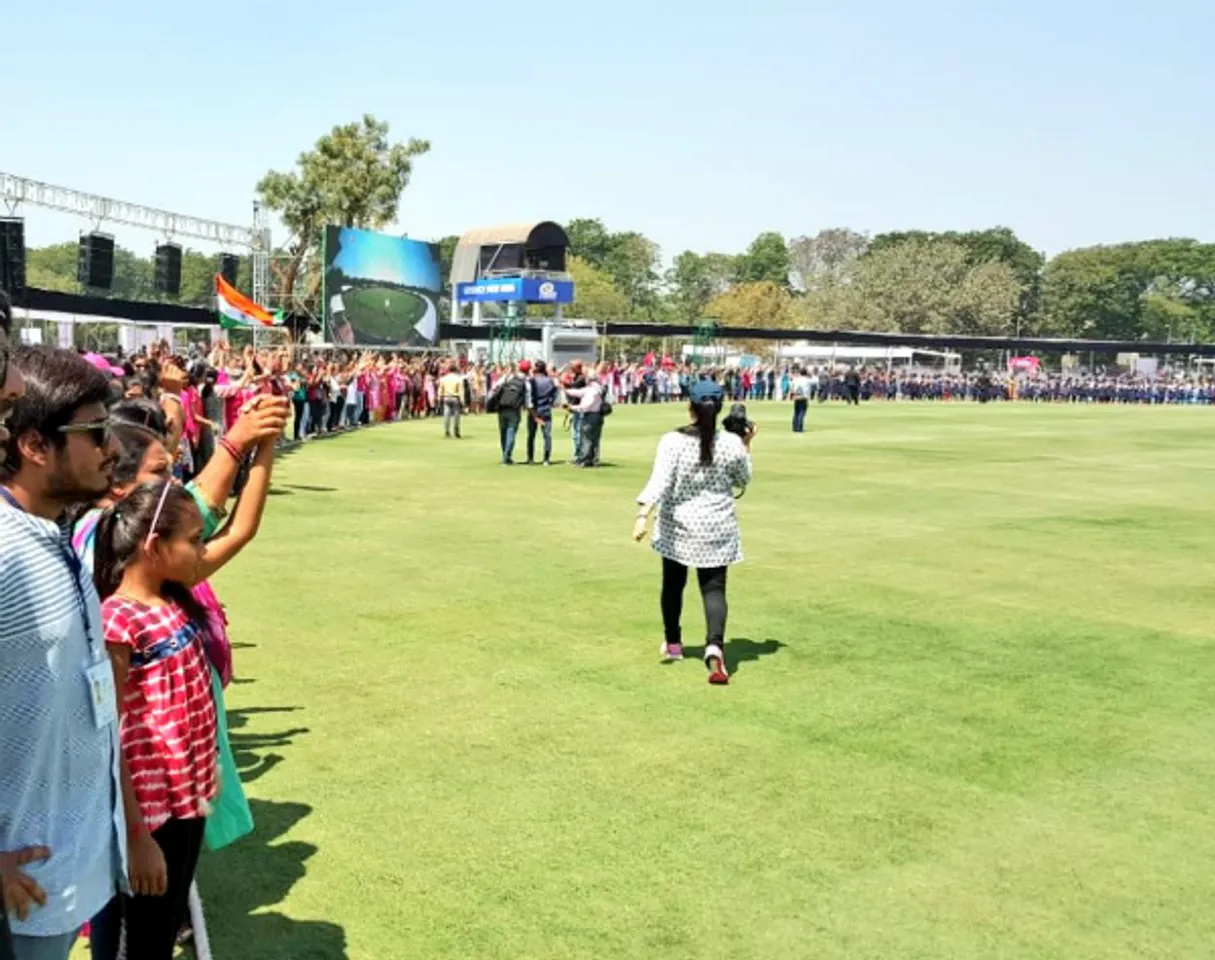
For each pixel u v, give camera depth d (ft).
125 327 135.03
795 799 17.88
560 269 203.62
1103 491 60.29
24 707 7.40
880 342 251.19
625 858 15.70
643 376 161.58
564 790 18.03
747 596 32.42
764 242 462.60
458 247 209.46
